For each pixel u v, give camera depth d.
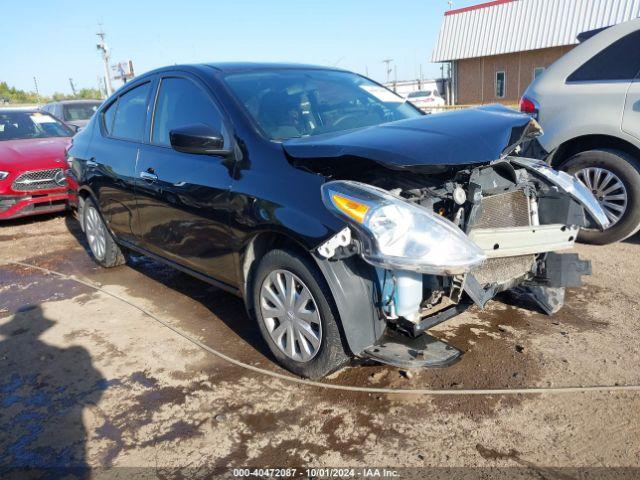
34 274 5.15
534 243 2.93
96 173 4.66
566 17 27.25
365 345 2.67
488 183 2.83
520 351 3.13
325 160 2.66
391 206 2.41
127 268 5.18
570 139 4.83
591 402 2.63
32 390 3.04
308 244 2.60
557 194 3.09
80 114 13.49
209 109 3.48
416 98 29.47
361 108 3.79
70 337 3.68
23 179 6.80
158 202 3.81
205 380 3.04
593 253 4.66
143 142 4.13
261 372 3.07
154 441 2.54
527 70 29.23
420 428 2.52
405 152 2.41
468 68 32.06
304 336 2.87
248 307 3.25
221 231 3.22
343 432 2.52
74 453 2.48
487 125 2.64
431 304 2.81
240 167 3.10
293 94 3.61
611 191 4.66
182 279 4.77
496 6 30.28
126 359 3.33
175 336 3.61
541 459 2.28
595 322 3.44
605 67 4.65
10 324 3.96
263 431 2.56
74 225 7.16
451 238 2.38
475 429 2.49
